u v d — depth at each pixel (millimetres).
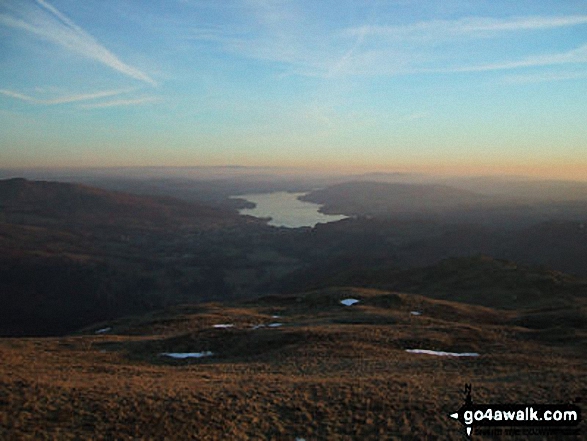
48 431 15453
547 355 32531
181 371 26422
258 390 20516
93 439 15188
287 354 31844
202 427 16609
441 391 20797
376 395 20094
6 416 16094
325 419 17797
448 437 16562
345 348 32781
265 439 16156
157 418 16953
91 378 22344
